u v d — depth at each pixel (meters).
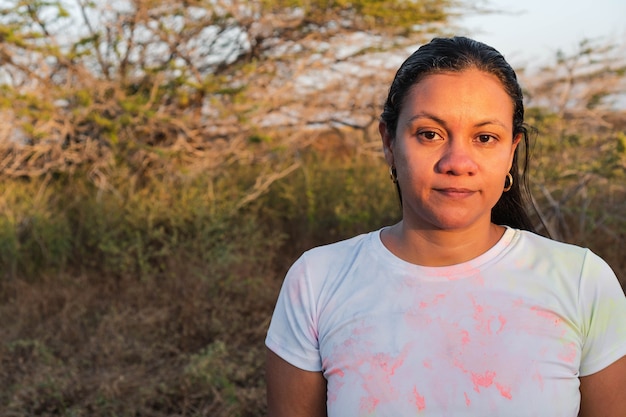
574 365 1.18
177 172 6.56
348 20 7.24
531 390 1.15
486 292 1.21
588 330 1.21
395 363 1.19
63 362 4.36
